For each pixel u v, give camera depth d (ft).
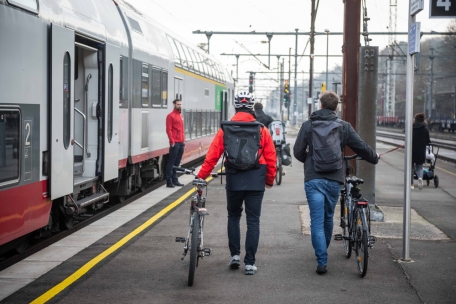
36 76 24.40
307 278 22.57
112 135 35.94
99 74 33.94
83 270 23.38
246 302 19.60
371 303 19.63
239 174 22.70
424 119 51.42
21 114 22.91
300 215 36.35
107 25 35.47
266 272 23.36
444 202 43.27
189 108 65.98
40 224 25.03
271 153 22.82
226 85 99.91
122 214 37.40
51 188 25.76
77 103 34.17
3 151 21.35
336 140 23.02
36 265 24.32
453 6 22.84
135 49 42.34
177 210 38.42
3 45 21.38
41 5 25.09
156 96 49.60
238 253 23.72
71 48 28.22
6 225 21.65
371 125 35.88
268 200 43.06
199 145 73.72
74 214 30.89
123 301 19.58
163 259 25.29
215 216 35.88
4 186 21.44
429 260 25.38
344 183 23.86
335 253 26.71
